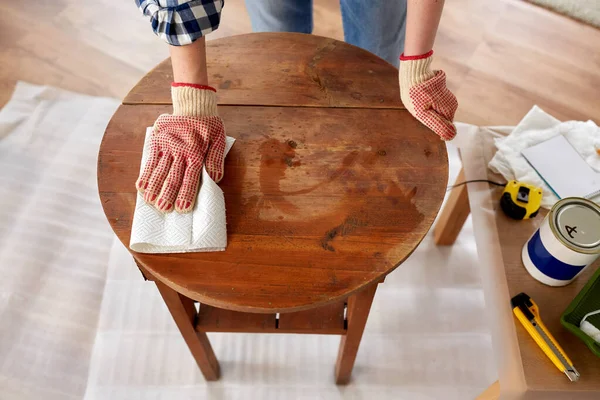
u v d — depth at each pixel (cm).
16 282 117
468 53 166
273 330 90
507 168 101
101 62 162
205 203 68
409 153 78
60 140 143
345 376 105
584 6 178
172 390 107
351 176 75
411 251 68
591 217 79
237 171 75
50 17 173
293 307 63
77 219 129
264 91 85
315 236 69
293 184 74
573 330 77
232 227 69
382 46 119
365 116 82
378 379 110
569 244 76
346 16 117
